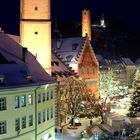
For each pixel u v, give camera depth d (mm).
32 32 79250
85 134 72875
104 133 73000
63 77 91938
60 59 100625
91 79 114312
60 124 85188
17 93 54844
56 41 118062
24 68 59562
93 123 87500
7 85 52281
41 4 79000
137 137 67250
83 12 149625
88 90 95000
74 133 79062
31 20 79000
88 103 93188
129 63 180125
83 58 111250
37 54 79500
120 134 72062
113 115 84625
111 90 132875
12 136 54281
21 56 68250
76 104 86500
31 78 59094
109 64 164375
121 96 134000
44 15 79250
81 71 110438
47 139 66688
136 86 90312
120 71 172500
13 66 58281
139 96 88812
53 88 70188
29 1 78750
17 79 56094
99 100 107125
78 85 90000
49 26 79688
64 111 85625
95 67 115938
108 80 132375
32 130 59719
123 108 112500
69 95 86750
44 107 65000
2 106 52344
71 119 87000
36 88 60031
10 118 53719
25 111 57344
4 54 62562
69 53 112750
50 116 68500
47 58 80000
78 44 113125
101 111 92938
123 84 162250
